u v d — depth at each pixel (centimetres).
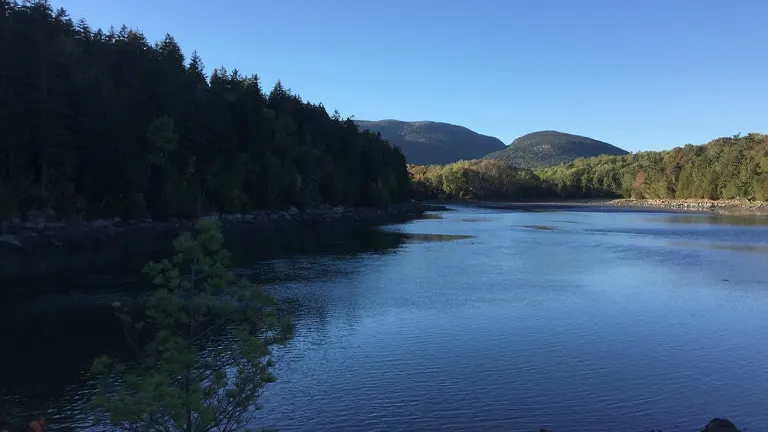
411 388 1736
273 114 11469
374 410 1569
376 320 2619
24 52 6162
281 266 4416
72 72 7056
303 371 1895
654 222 10444
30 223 5800
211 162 8856
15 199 5525
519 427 1458
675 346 2194
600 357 2052
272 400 1639
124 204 6988
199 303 1100
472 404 1614
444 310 2831
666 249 5772
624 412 1559
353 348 2162
